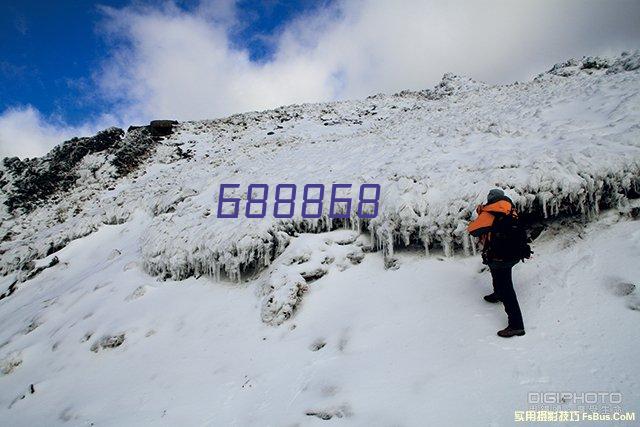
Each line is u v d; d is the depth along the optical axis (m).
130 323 6.86
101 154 24.95
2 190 23.36
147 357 5.99
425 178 6.67
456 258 5.87
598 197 5.38
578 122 8.19
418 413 3.52
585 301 4.29
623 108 7.98
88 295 8.80
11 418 5.63
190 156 22.81
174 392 5.04
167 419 4.58
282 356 5.09
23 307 10.45
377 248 6.69
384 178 7.50
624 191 5.41
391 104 32.03
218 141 25.12
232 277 7.15
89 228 14.06
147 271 8.81
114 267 9.95
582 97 10.12
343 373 4.36
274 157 14.20
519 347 3.98
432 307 5.04
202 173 15.55
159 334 6.46
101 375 5.93
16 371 6.97
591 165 5.50
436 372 3.97
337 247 6.88
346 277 6.29
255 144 20.91
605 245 4.98
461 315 4.74
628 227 5.14
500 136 8.81
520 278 5.04
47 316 8.57
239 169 13.17
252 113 33.75
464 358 4.05
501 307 4.65
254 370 5.00
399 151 9.84
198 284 7.60
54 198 21.83
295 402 4.21
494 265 4.22
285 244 7.23
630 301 4.08
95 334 6.98
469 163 6.90
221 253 7.20
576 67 23.98
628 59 13.00
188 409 4.65
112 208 15.05
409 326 4.82
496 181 5.88
